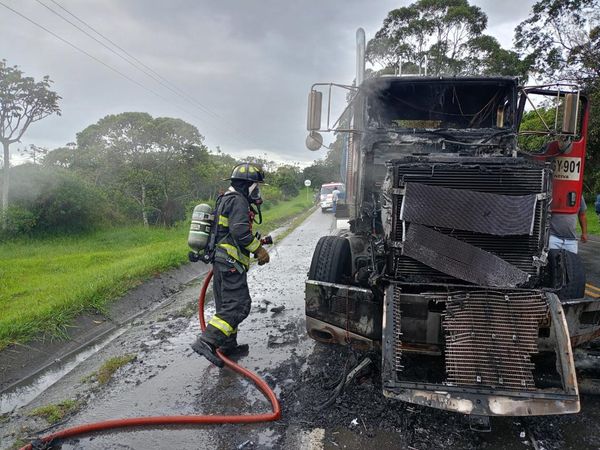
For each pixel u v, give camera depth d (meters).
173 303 6.74
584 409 3.29
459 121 5.32
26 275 8.26
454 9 22.53
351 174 5.35
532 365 2.77
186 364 4.28
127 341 5.00
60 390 3.79
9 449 2.94
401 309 3.20
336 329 3.65
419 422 3.10
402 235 3.31
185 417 3.18
